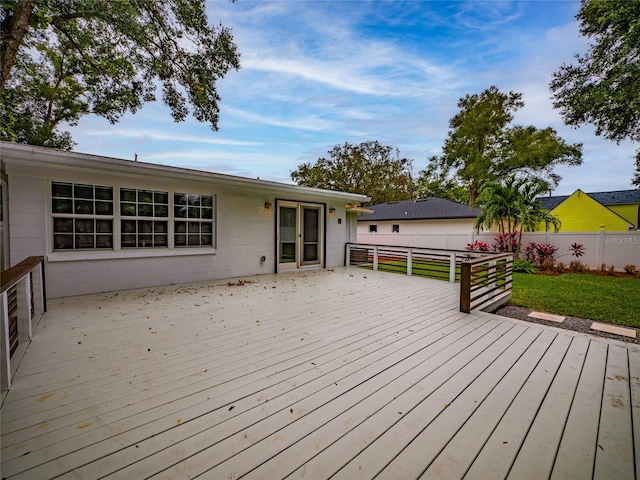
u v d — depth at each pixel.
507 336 3.39
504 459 1.55
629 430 1.79
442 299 5.16
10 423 1.76
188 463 1.48
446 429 1.78
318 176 26.20
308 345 3.07
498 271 5.18
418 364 2.66
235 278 7.15
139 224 5.84
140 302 4.77
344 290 5.88
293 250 8.56
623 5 6.18
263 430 1.74
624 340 3.49
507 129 18.22
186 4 6.79
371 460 1.52
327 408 1.97
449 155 20.02
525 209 9.14
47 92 10.59
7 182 4.54
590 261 9.03
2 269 4.70
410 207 17.83
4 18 5.46
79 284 5.20
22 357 2.70
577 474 1.46
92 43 7.18
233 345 3.05
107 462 1.48
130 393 2.12
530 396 2.16
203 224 6.76
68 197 5.06
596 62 7.20
